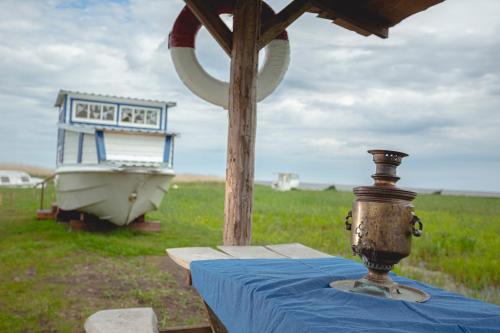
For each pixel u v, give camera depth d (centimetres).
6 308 523
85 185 1025
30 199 2033
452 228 1362
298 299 185
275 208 1970
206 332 347
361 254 202
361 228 198
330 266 264
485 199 3891
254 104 413
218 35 424
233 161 411
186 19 470
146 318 297
